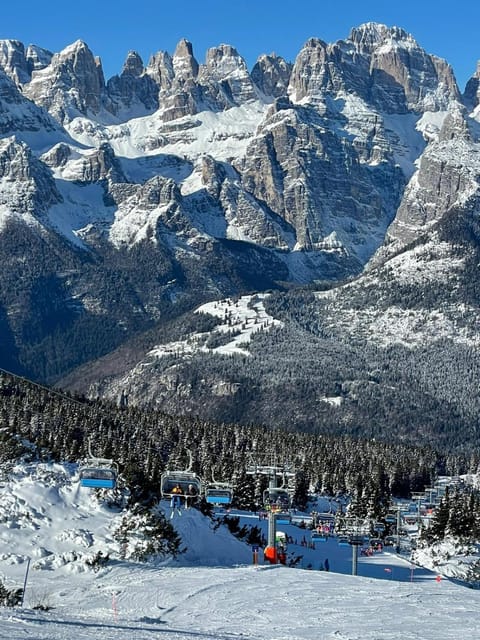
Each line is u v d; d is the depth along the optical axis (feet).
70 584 353.92
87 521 412.77
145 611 300.40
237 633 242.99
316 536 646.33
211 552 444.55
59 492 430.20
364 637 238.27
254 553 458.50
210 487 396.57
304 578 369.50
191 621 271.28
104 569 373.20
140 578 362.94
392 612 282.36
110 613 295.89
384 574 517.55
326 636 239.30
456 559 576.61
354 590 335.47
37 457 478.18
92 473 372.38
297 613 282.15
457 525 620.49
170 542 414.21
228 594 324.60
